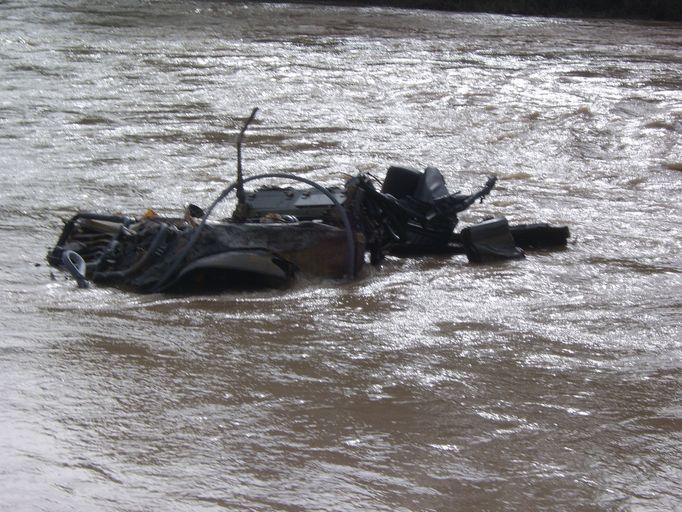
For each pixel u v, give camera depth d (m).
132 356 7.50
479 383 7.16
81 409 6.43
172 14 42.47
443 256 11.09
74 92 23.28
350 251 9.78
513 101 23.08
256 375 7.18
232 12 44.16
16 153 16.75
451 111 21.75
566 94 24.06
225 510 5.20
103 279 9.49
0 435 5.95
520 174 16.14
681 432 6.40
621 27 42.75
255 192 10.68
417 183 10.95
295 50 31.34
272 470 5.67
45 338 7.88
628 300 9.48
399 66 28.19
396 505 5.33
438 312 8.96
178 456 5.80
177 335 8.07
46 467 5.57
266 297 9.29
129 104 21.88
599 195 14.82
